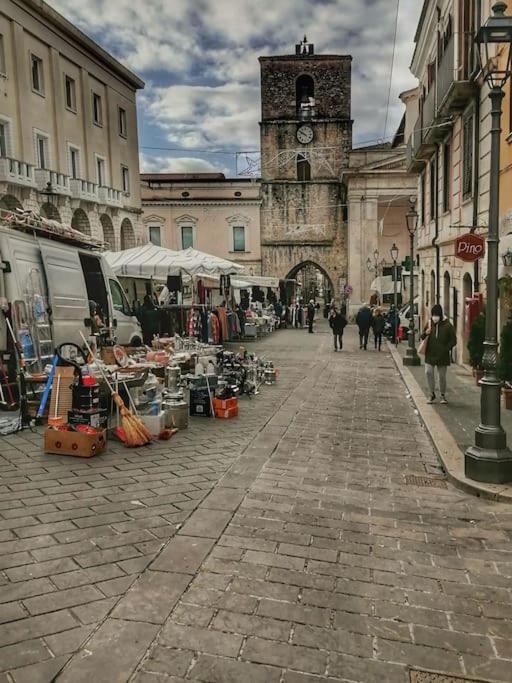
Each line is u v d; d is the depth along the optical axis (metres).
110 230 34.72
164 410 8.17
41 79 28.19
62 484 5.86
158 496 5.60
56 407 7.46
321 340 26.34
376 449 7.73
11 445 7.21
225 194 49.41
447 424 8.84
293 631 3.50
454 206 16.20
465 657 3.30
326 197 48.94
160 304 21.80
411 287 17.59
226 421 8.96
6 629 3.42
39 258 9.69
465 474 6.29
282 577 4.13
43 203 27.50
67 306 10.29
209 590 3.92
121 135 36.75
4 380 8.48
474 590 4.02
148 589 3.90
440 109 15.15
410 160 22.73
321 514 5.32
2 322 8.55
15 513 5.10
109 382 7.81
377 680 3.10
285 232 49.31
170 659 3.21
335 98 48.72
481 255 11.22
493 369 6.23
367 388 12.92
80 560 4.27
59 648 3.27
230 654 3.27
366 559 4.45
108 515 5.10
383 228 44.00
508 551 4.64
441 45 16.64
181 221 49.53
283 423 8.92
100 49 32.72
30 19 26.86
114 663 3.15
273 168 49.25
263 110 49.06
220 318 20.84
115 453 6.99
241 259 49.56
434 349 10.42
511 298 10.35
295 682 3.07
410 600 3.88
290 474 6.47
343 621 3.62
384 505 5.61
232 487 5.92
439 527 5.09
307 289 68.81
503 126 11.15
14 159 24.84
